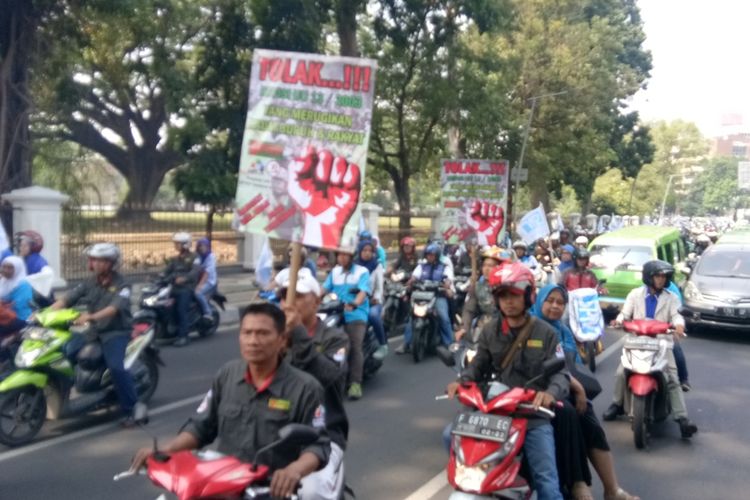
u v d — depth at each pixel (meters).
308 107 4.85
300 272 4.91
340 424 4.11
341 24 22.69
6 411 6.82
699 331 15.12
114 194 22.41
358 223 4.79
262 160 4.92
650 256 16.77
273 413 3.41
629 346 7.37
